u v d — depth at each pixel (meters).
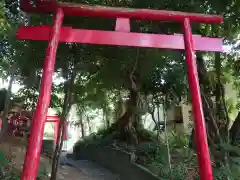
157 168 9.85
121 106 17.80
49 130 25.45
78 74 11.59
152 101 13.16
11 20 6.19
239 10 8.05
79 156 18.17
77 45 8.88
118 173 12.66
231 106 13.74
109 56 10.05
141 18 4.84
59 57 8.97
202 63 10.63
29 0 4.62
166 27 8.70
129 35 4.68
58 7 4.57
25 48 8.43
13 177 7.07
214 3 7.96
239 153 9.73
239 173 8.59
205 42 4.91
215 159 9.09
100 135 17.92
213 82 10.66
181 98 12.64
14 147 12.87
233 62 10.36
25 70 9.12
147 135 14.14
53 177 8.41
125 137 14.55
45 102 3.80
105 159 14.53
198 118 4.07
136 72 12.09
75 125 22.30
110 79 12.20
